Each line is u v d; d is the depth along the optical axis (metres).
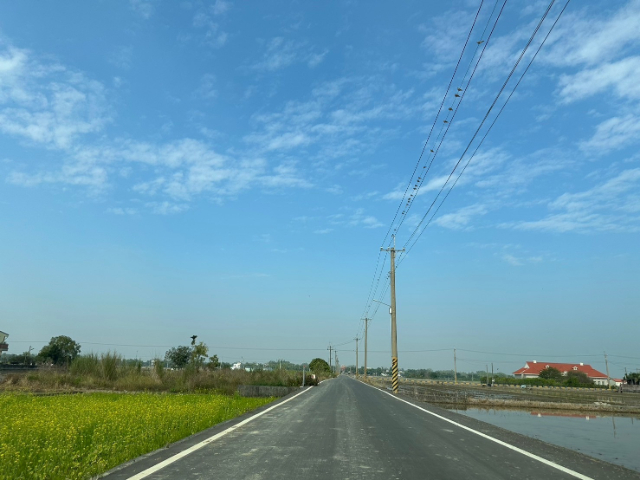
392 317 40.12
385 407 19.73
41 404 16.95
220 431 11.51
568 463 8.23
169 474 6.77
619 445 17.50
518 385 86.94
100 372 37.44
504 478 6.95
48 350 64.81
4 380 32.50
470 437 11.20
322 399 24.47
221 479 6.50
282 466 7.44
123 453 8.39
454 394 43.97
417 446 9.72
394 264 41.16
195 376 40.12
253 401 24.98
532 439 11.09
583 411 36.72
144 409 14.84
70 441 8.92
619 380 122.75
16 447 8.26
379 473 7.09
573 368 127.12
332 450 9.01
